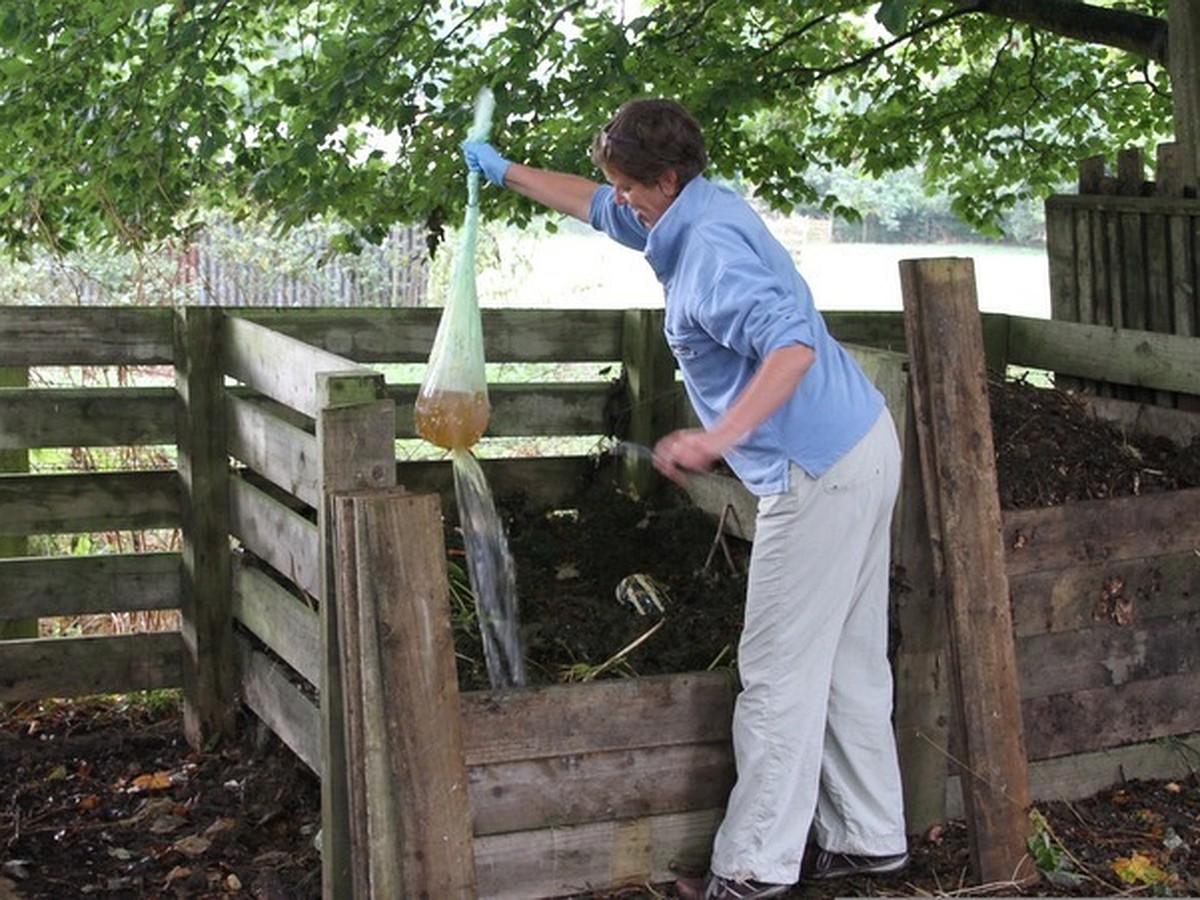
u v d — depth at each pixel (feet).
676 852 12.67
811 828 12.96
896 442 12.06
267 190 19.75
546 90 20.29
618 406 18.13
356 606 10.70
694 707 12.57
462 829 10.78
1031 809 13.80
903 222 71.97
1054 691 14.16
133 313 15.94
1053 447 14.60
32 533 16.03
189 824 14.46
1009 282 58.13
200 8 19.77
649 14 21.39
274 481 14.21
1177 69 18.29
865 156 25.20
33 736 16.69
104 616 19.97
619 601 14.66
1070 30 21.01
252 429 14.93
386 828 10.68
